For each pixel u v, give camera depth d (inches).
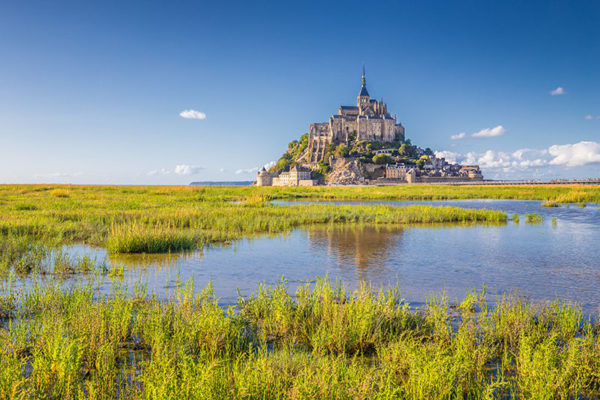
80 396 215.0
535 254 708.7
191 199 1979.6
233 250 733.9
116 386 241.6
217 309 331.9
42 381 228.2
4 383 210.7
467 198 2696.9
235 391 215.2
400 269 592.1
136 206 1473.9
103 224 966.4
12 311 374.3
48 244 741.9
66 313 341.4
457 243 822.5
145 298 419.2
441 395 220.4
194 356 275.3
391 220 1202.0
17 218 1002.7
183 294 398.9
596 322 355.3
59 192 2042.3
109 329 298.0
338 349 296.8
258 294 435.2
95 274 532.7
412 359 252.7
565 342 318.0
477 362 271.4
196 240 800.3
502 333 324.5
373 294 439.2
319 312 346.0
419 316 358.0
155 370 226.1
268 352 294.0
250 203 1710.1
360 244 808.9
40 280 493.4
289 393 216.4
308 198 2605.8
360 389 217.0
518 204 2107.5
